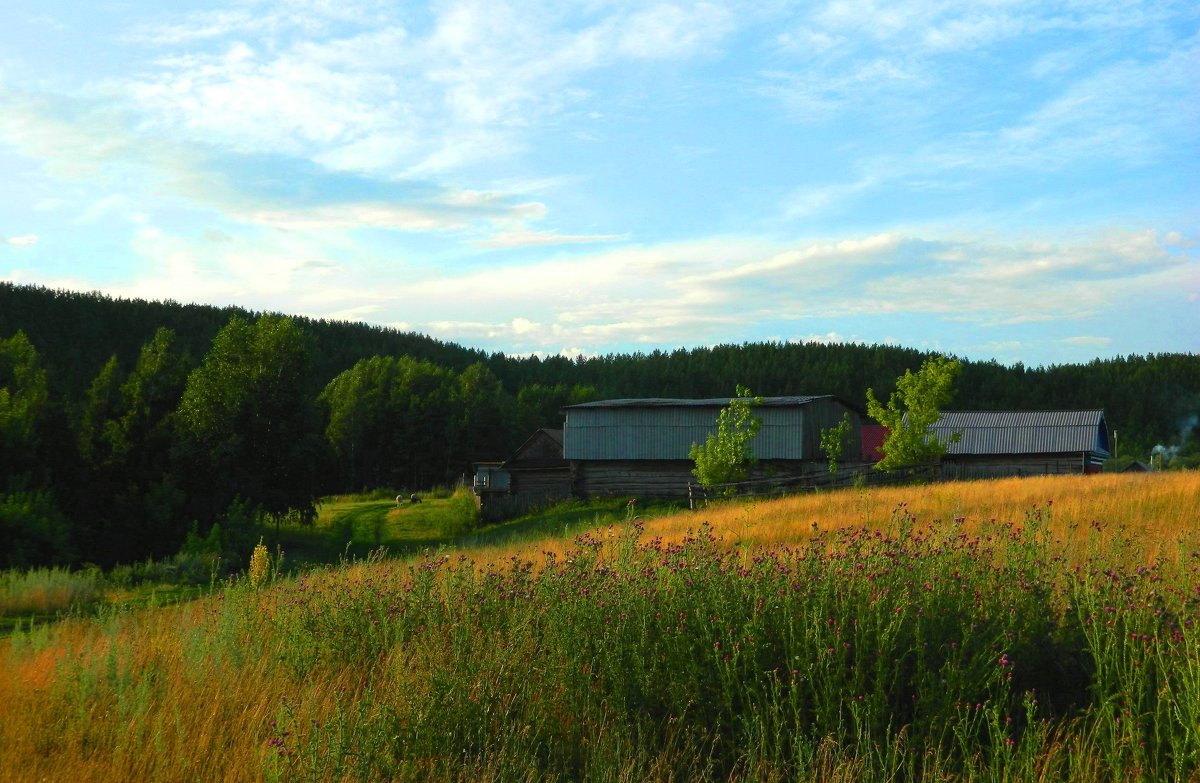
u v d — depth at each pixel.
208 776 5.77
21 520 30.91
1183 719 4.79
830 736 5.26
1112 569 7.35
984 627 5.96
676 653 6.16
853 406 51.09
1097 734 5.21
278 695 7.01
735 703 5.93
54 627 11.37
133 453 48.50
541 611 7.58
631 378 164.75
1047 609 6.30
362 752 5.51
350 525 57.50
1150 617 5.87
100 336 133.88
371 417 105.69
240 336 54.16
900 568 6.72
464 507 52.31
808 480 39.34
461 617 8.07
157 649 8.88
